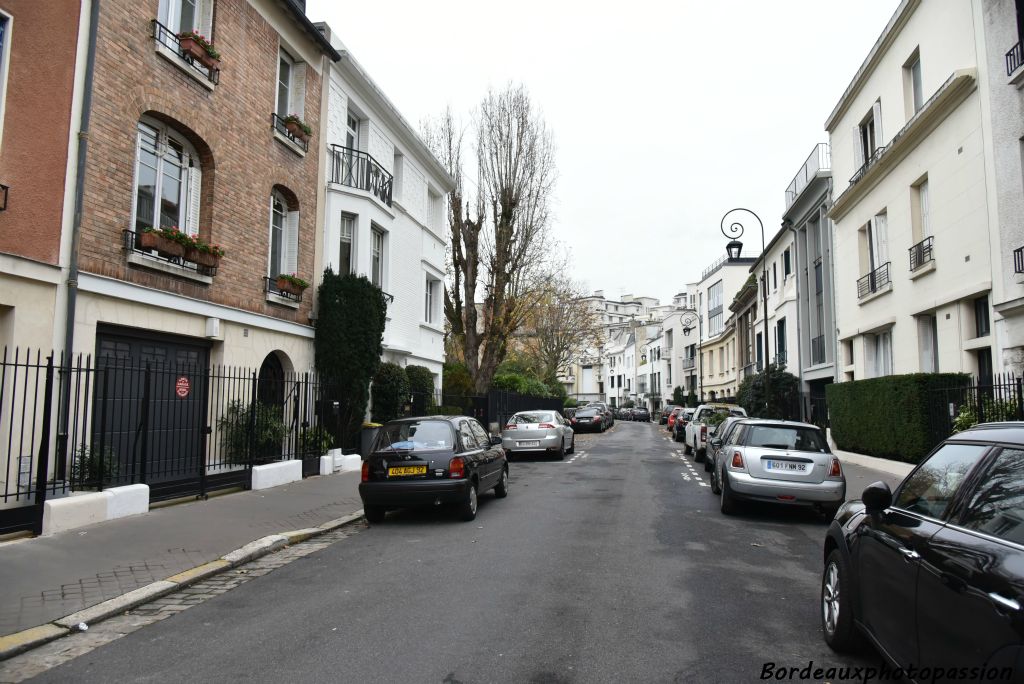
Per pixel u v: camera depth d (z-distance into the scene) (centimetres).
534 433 1978
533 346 4550
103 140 929
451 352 3528
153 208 1078
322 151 1591
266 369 1434
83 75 895
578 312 4384
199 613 552
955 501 339
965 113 1366
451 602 570
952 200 1427
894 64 1755
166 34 1075
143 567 659
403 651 457
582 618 527
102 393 928
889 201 1772
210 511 938
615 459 2059
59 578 611
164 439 1073
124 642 485
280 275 1394
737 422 1170
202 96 1151
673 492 1289
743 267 4875
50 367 755
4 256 779
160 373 1054
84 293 900
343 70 1688
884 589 380
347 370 1527
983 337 1320
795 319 2852
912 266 1622
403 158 2077
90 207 905
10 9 800
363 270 1708
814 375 2580
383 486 927
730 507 1020
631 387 8981
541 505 1115
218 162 1194
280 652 458
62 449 804
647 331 8525
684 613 542
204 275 1141
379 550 786
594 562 715
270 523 888
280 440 1273
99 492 834
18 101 806
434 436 976
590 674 418
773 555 762
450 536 859
